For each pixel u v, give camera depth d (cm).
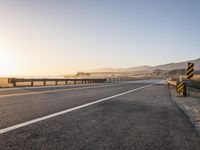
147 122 675
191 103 1280
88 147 423
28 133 500
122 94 1589
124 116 753
